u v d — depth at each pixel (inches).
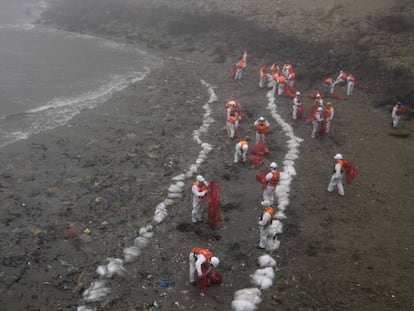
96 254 589.0
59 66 1477.6
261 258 578.2
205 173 802.2
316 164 841.5
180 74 1419.8
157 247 603.8
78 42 1829.5
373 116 1082.7
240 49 1609.3
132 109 1105.4
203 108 1127.6
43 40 1839.3
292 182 771.4
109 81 1334.9
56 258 581.3
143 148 893.2
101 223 653.3
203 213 682.2
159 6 2114.9
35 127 985.5
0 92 1205.7
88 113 1073.5
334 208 701.3
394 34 1397.6
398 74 1219.9
